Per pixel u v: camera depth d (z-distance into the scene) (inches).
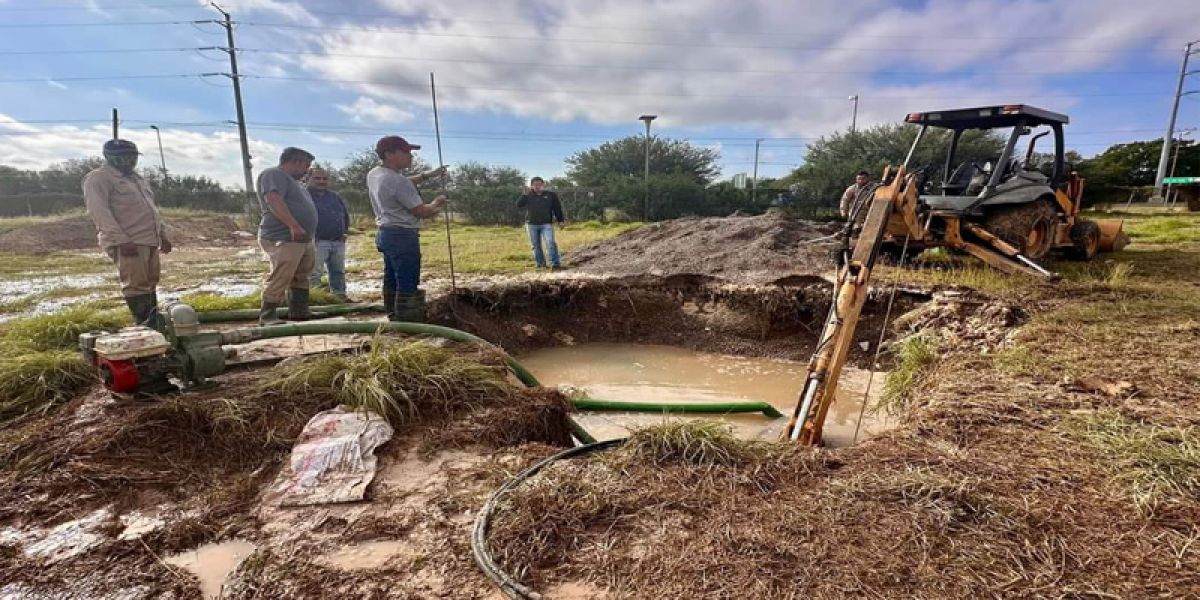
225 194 1095.6
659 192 1037.8
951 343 197.3
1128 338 176.7
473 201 1010.7
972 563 74.9
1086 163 1131.3
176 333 140.6
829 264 318.0
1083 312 205.5
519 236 676.1
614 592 73.8
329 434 123.9
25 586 81.2
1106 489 91.8
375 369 142.9
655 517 88.6
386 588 79.0
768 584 72.6
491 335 281.6
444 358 157.9
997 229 284.7
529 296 303.7
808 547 79.2
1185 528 81.1
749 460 105.0
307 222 206.5
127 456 113.8
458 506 98.8
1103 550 77.1
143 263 180.7
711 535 83.3
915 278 275.4
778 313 277.1
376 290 319.3
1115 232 351.3
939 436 115.4
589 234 676.1
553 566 80.1
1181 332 181.2
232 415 126.3
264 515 99.2
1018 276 267.3
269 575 82.6
